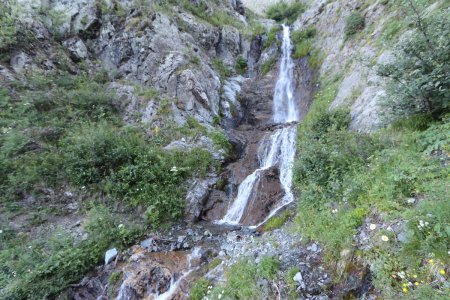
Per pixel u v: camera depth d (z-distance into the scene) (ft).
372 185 14.78
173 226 22.74
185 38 43.62
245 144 34.04
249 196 25.05
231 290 13.46
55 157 23.98
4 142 23.29
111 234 20.11
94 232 20.07
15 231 19.85
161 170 25.59
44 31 34.91
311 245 14.70
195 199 24.98
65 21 37.19
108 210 22.34
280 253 15.15
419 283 9.76
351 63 32.76
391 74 16.15
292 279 12.84
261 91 47.75
